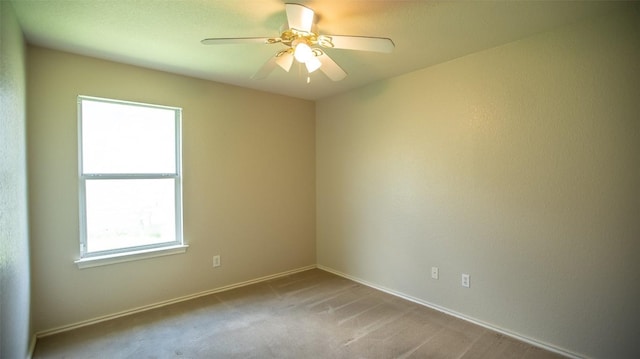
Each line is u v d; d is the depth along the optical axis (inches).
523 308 92.7
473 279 104.0
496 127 97.2
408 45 94.9
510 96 93.8
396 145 126.4
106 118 108.7
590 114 79.8
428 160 115.6
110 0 69.7
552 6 73.2
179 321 105.3
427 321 105.1
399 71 119.2
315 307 116.6
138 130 115.3
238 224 138.6
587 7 73.8
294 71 119.5
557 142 85.3
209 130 129.5
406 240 124.1
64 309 99.0
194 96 125.3
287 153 155.2
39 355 85.1
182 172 122.8
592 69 79.3
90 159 105.7
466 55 103.3
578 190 82.1
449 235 110.3
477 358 84.1
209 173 129.8
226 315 109.9
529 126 90.3
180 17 77.7
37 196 94.5
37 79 94.1
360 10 74.4
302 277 151.0
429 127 114.9
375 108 134.3
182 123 122.5
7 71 64.7
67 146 99.6
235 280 138.1
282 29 70.9
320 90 145.4
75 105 100.6
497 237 97.9
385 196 131.5
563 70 83.7
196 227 126.7
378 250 135.2
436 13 76.0
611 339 77.9
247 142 140.9
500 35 88.5
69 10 73.6
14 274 67.7
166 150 121.4
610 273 77.9
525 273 92.2
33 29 82.9
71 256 100.5
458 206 107.4
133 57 103.7
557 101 85.0
